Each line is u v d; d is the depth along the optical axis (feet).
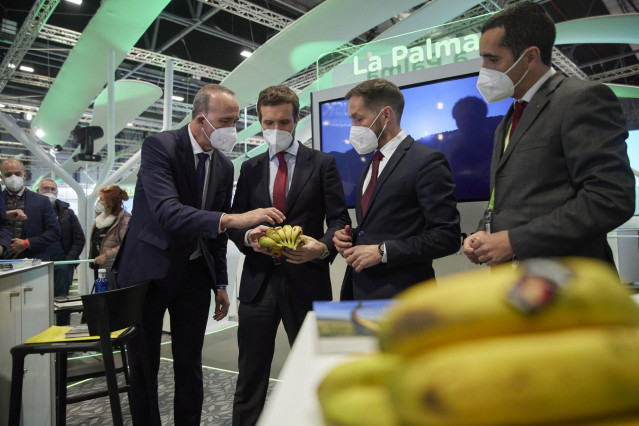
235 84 22.99
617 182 3.32
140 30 18.89
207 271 6.48
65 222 13.14
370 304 1.46
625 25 18.66
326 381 0.76
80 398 7.30
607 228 3.31
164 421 7.77
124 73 34.35
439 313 0.57
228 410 8.32
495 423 0.47
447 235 4.71
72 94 26.73
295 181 6.06
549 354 0.49
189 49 30.19
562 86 3.93
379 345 0.71
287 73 21.85
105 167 22.25
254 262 6.04
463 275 0.66
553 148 3.82
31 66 33.01
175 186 5.91
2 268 5.98
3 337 5.36
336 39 18.62
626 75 31.83
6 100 39.29
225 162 6.65
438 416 0.47
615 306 0.56
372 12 16.71
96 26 18.93
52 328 6.07
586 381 0.47
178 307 6.25
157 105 40.88
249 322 5.92
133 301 5.31
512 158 4.10
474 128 7.84
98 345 5.14
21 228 10.70
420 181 4.97
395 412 0.55
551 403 0.47
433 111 8.19
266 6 24.31
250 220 5.24
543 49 4.13
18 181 10.72
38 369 6.46
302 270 5.84
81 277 14.60
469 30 20.92
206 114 5.94
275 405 0.90
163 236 5.81
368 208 5.29
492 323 0.54
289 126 6.05
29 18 22.58
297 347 1.39
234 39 28.48
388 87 5.52
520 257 3.63
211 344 13.41
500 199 4.16
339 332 1.27
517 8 4.21
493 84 4.36
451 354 0.53
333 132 9.37
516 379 0.47
